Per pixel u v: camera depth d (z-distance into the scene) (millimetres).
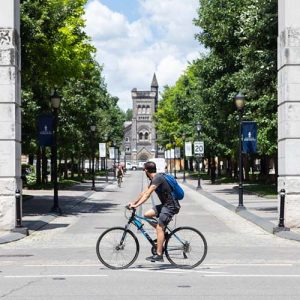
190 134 74562
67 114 47844
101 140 80938
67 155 62625
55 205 27234
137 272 11867
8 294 9680
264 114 31688
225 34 39969
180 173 113312
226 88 42250
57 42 29062
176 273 11719
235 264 12922
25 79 29953
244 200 34875
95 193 45906
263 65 26625
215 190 47688
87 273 11789
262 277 11234
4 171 19281
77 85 47875
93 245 16578
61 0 28969
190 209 29672
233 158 58344
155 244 12430
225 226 21562
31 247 16203
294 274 11594
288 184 19297
